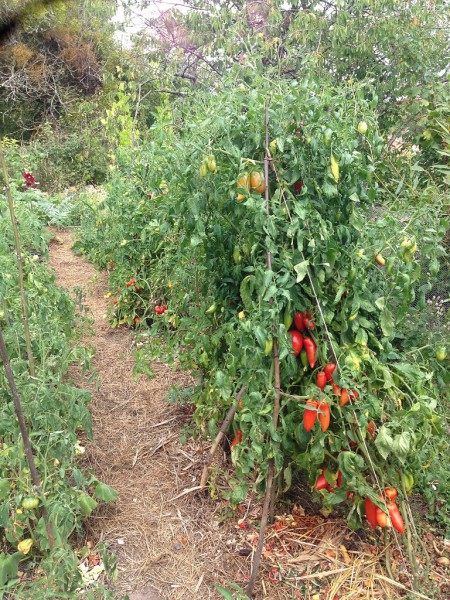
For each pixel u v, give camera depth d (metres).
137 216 4.59
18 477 2.18
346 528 2.52
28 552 2.34
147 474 2.96
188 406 3.61
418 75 4.15
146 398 3.76
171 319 3.35
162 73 6.83
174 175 2.48
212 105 2.28
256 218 2.04
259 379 2.17
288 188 2.22
